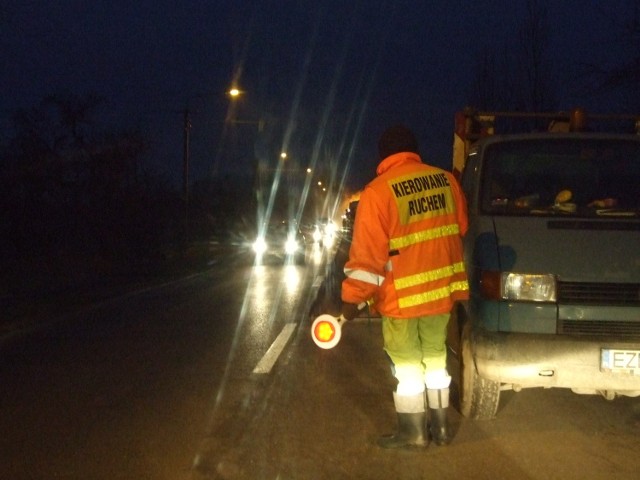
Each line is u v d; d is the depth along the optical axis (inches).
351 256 141.1
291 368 221.1
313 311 342.0
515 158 174.9
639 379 145.2
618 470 136.9
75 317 338.6
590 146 176.2
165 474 136.8
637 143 176.2
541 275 148.6
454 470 137.1
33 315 338.0
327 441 153.9
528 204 168.1
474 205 168.7
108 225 637.3
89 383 205.0
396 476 134.5
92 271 575.5
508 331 148.6
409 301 141.9
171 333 286.2
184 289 464.1
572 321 147.2
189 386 199.9
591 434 157.8
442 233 143.3
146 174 692.7
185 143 775.1
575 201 168.1
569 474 134.9
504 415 171.0
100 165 634.2
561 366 145.8
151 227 689.0
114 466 141.1
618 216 163.3
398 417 148.7
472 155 186.7
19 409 179.8
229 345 258.5
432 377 149.0
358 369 219.6
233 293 435.2
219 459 144.2
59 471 138.9
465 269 157.8
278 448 150.0
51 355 246.8
